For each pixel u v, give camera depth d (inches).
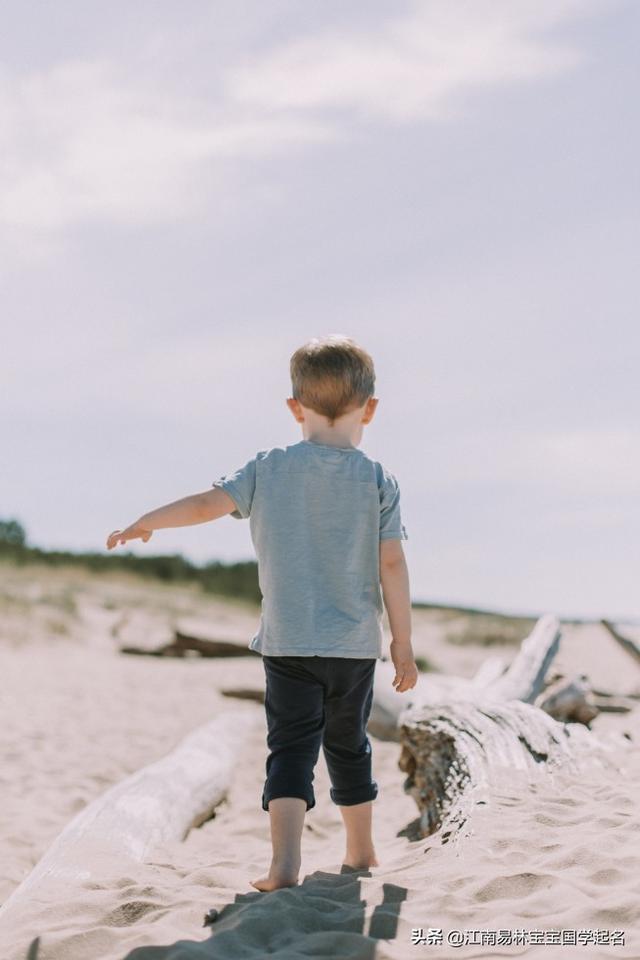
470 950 97.9
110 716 353.4
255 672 511.2
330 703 129.6
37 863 166.1
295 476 129.9
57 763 264.4
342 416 133.3
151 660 568.4
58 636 610.9
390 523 131.5
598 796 154.9
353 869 135.5
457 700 213.0
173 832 191.9
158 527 124.5
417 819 201.3
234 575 1101.1
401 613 130.2
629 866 117.5
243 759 282.8
